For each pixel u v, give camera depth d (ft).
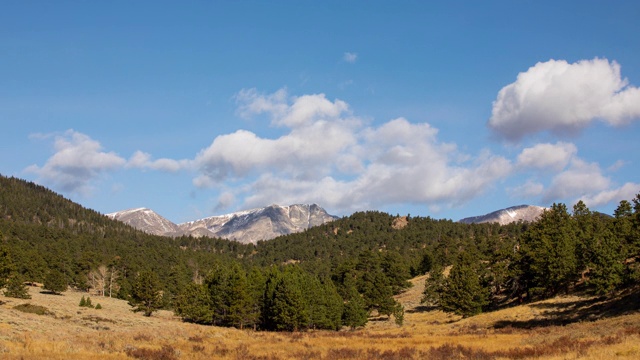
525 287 299.17
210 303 280.92
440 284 365.61
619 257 208.44
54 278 391.04
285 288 258.98
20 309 194.39
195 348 131.13
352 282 412.77
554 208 322.96
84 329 164.14
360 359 112.27
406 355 115.65
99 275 474.08
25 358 85.71
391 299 353.51
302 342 162.09
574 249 257.34
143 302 300.61
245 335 192.44
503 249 351.25
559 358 89.40
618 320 156.35
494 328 215.31
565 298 247.91
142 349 113.09
